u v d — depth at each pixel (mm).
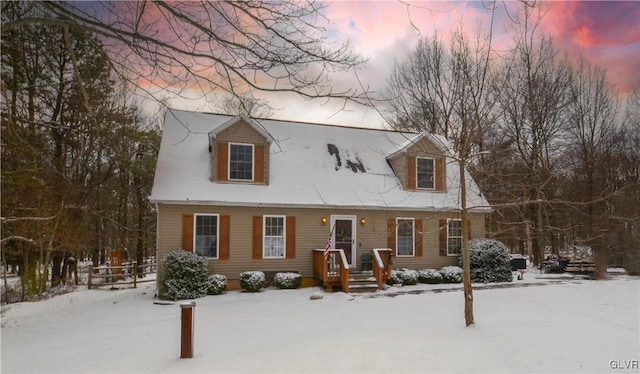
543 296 12094
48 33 7754
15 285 17250
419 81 23828
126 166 19281
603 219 16250
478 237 17469
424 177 17438
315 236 15492
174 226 14055
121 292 16500
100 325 9789
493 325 7625
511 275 16547
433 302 11336
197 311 10883
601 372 5078
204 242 14359
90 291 17047
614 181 20000
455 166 18172
